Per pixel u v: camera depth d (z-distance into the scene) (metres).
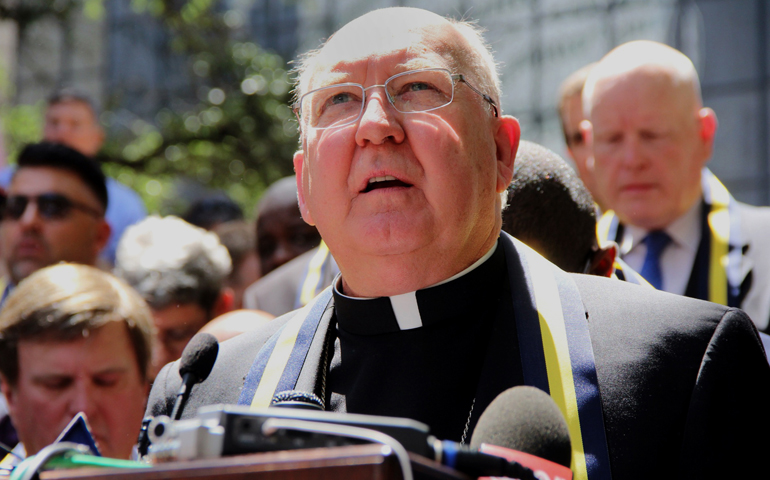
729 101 11.21
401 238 1.99
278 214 4.77
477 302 2.14
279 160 11.62
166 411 2.33
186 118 11.78
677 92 3.49
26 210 4.07
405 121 2.01
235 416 1.16
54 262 4.09
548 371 1.97
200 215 5.93
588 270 2.76
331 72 2.11
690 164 3.50
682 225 3.53
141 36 13.71
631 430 1.87
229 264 4.09
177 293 3.76
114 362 2.84
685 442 1.85
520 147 2.80
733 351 1.95
